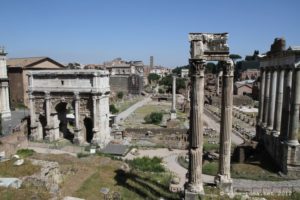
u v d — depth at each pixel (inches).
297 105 1513.3
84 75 2431.1
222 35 1023.6
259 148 1948.8
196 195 1014.4
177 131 2805.1
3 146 2020.2
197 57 971.3
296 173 1525.6
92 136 2576.3
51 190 1163.9
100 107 2470.5
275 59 1839.3
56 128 2657.5
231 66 1055.0
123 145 2372.0
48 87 2544.3
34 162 1429.6
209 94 5831.7
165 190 1323.8
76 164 1694.1
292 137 1531.7
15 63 4291.3
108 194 1242.0
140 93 7440.9
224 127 1106.1
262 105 2174.0
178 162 2041.1
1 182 1159.0
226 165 1133.1
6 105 3309.5
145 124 3508.9
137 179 1485.0
